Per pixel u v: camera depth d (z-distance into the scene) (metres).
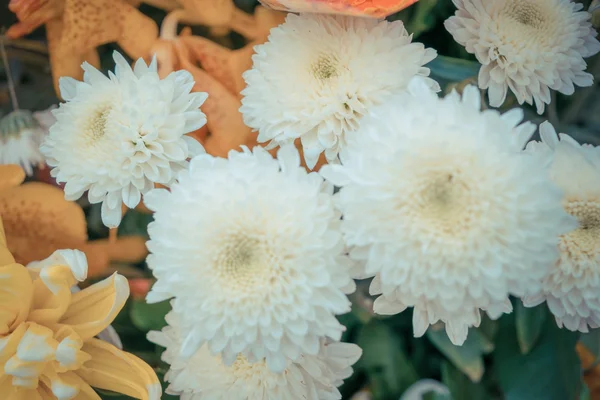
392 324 0.30
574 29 0.27
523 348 0.28
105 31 0.29
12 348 0.24
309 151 0.25
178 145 0.25
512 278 0.22
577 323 0.25
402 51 0.25
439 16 0.29
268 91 0.26
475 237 0.22
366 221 0.22
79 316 0.26
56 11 0.29
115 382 0.26
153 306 0.29
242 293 0.23
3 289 0.24
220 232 0.23
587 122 0.30
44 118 0.31
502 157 0.22
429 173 0.22
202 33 0.30
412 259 0.22
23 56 0.31
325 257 0.23
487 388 0.30
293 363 0.25
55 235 0.30
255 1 0.30
